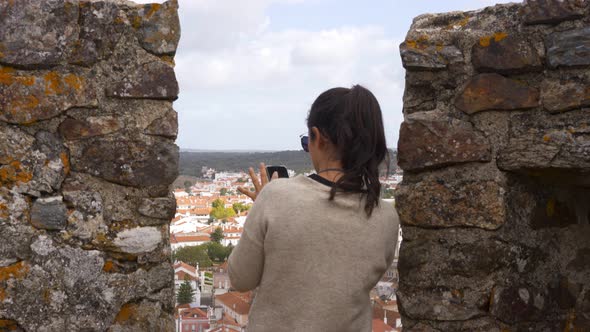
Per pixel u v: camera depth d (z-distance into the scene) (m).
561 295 2.28
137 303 2.63
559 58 2.01
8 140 2.48
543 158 2.03
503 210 2.09
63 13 2.51
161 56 2.63
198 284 57.38
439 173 2.18
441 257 2.16
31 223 2.50
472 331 2.12
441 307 2.16
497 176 2.10
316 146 1.68
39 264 2.51
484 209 2.10
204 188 124.25
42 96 2.49
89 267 2.56
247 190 2.00
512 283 2.14
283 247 1.56
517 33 2.08
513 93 2.08
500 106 2.09
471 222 2.12
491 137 2.11
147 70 2.60
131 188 2.60
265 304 1.60
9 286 2.48
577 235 2.35
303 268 1.56
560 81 2.02
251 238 1.61
